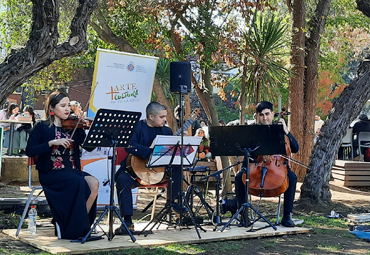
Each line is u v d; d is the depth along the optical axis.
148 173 5.04
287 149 5.41
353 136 11.40
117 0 7.91
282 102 17.27
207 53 7.71
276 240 4.99
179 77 5.43
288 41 8.67
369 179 9.77
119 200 4.96
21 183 9.53
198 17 7.76
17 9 8.54
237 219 5.53
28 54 5.10
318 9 11.16
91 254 4.14
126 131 4.44
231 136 5.12
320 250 4.62
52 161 4.71
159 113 5.21
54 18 5.14
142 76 6.30
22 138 10.13
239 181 5.54
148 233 4.95
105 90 6.07
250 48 7.75
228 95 23.31
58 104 4.73
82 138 4.88
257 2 7.83
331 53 13.77
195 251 4.40
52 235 4.82
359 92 7.50
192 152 5.01
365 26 12.34
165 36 8.11
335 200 8.15
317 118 13.54
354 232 5.50
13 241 4.63
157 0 7.78
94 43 8.92
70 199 4.57
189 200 5.47
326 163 7.30
